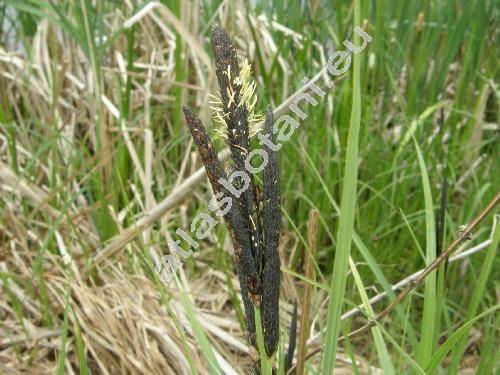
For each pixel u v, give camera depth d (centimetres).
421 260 34
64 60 36
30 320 31
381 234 35
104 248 33
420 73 40
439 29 40
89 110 38
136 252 33
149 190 34
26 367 29
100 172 33
